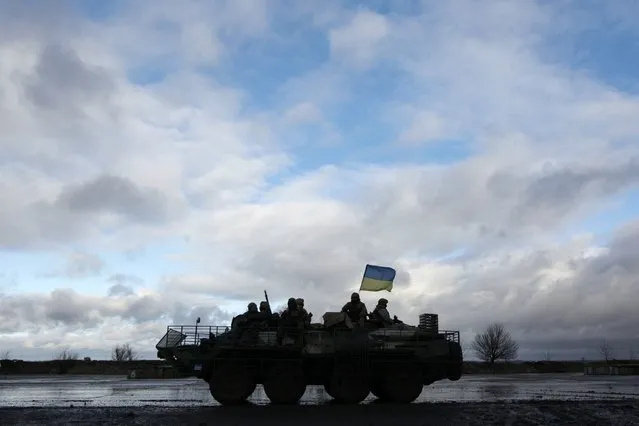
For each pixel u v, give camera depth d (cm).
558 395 2600
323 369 2166
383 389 2170
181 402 2248
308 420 1605
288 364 2108
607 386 3462
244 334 2114
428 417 1675
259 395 2700
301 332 2136
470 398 2414
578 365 8156
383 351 2152
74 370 7369
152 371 5412
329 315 2205
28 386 3694
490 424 1552
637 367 6266
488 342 8481
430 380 2228
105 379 5153
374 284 2541
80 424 1543
